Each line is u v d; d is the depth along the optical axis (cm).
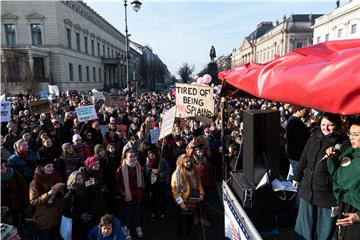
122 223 605
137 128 988
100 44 7462
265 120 363
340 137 285
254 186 367
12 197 529
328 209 289
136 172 559
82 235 469
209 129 883
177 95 805
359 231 242
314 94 190
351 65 171
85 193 465
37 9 4869
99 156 601
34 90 3791
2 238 305
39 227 484
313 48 252
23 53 4241
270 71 249
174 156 743
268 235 370
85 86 6238
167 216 666
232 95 485
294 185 333
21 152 613
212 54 3198
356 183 239
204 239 561
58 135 901
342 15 4266
